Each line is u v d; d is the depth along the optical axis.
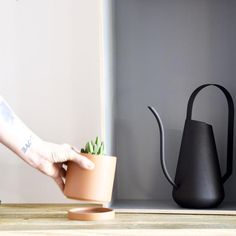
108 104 1.22
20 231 0.90
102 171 0.99
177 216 1.07
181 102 1.39
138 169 1.39
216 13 1.39
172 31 1.40
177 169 1.20
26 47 1.44
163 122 1.39
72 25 1.42
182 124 1.38
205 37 1.39
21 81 1.43
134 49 1.41
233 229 0.89
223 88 1.25
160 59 1.40
